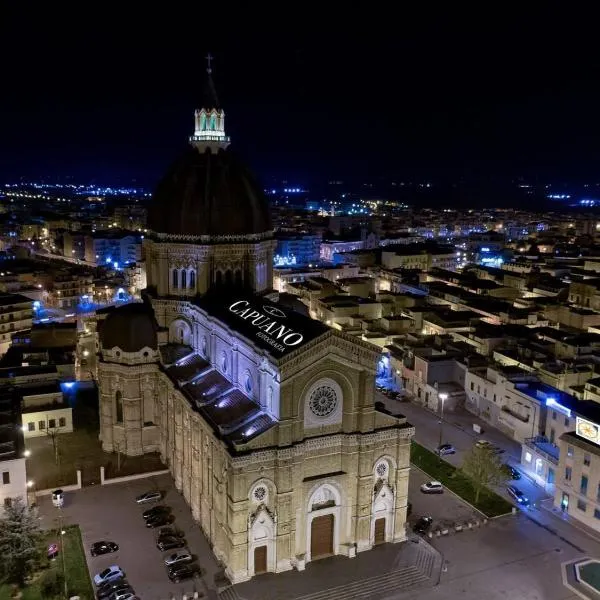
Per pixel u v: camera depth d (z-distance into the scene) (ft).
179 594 234.58
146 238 354.74
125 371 326.03
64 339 477.77
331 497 256.11
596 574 252.62
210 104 345.92
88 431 361.30
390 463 263.29
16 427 306.76
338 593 236.63
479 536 276.41
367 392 252.01
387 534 268.82
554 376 393.70
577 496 289.33
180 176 344.28
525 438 361.92
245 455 232.32
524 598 237.66
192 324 339.98
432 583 244.83
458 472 324.39
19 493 276.41
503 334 472.85
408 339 489.26
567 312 558.56
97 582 238.27
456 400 417.90
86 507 289.94
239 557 238.89
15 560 236.22
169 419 317.42
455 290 652.89
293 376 237.04
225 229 336.70
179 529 274.36
